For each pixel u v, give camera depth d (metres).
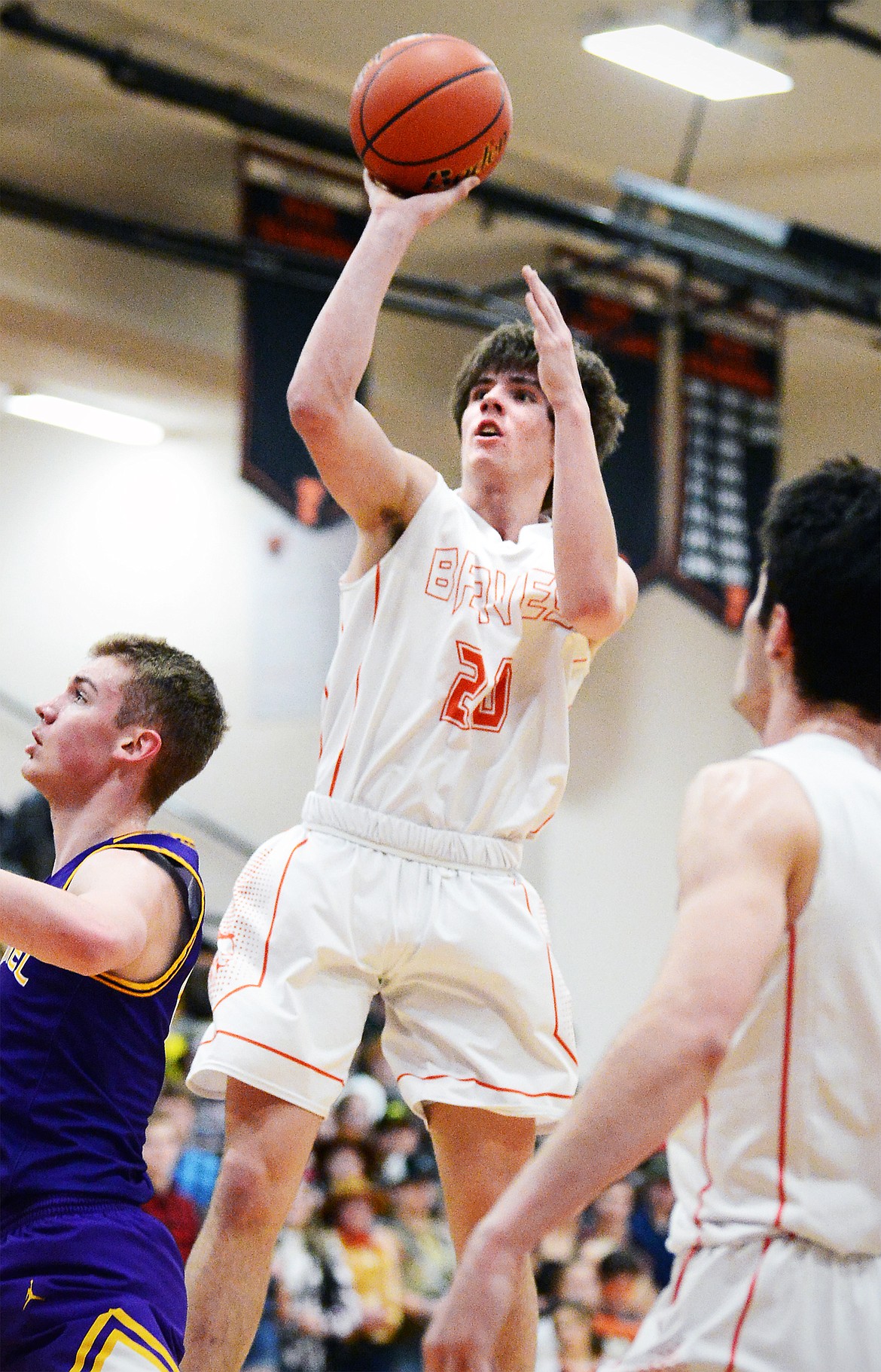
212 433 17.59
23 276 14.64
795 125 15.16
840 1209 3.16
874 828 3.27
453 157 4.77
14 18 12.22
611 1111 2.90
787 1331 3.10
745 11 12.82
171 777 4.88
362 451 4.64
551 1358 12.46
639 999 18.59
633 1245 13.23
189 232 13.89
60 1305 4.13
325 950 4.59
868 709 3.43
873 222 17.14
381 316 16.97
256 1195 4.49
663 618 19.39
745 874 3.11
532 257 17.20
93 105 13.98
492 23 13.40
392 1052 4.85
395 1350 11.65
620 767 19.03
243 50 13.76
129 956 4.24
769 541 3.49
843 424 20.75
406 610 4.78
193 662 5.00
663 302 17.88
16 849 14.04
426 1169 12.98
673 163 16.05
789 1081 3.19
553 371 4.69
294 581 15.49
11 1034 4.42
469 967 4.68
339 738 4.82
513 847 4.87
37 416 16.58
